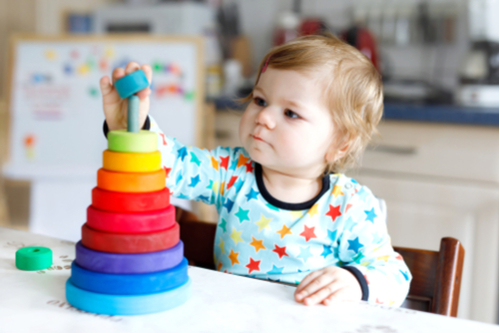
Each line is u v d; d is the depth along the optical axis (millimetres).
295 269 826
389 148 1761
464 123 1635
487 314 1683
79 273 508
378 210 842
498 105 1818
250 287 581
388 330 481
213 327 474
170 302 509
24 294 536
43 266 613
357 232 818
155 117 2068
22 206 2389
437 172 1704
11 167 2092
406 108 1699
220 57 2592
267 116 792
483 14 2059
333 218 831
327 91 799
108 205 508
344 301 556
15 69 2094
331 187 858
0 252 667
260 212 846
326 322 496
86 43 2098
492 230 1646
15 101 2094
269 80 807
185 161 862
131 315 493
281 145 788
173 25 2350
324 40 873
